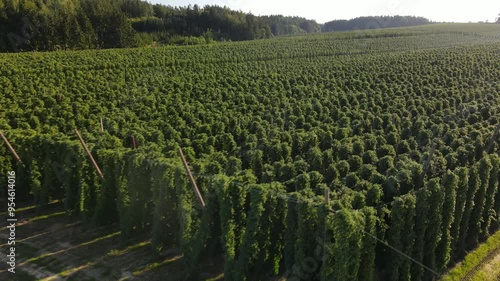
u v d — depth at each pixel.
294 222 16.80
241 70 62.34
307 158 26.36
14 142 25.70
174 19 143.50
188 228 18.45
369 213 15.70
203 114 35.72
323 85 49.38
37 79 49.94
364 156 24.23
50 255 20.77
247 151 26.33
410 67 58.66
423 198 17.17
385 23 194.50
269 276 18.81
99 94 44.41
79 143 22.64
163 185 19.41
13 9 90.56
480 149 24.44
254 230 16.95
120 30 102.25
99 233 22.66
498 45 78.31
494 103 37.31
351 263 14.99
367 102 40.34
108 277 19.14
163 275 19.25
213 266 19.81
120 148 24.16
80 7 108.81
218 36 141.88
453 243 19.55
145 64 64.50
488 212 21.52
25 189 25.59
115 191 22.33
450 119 33.44
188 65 67.25
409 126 31.31
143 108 38.66
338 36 115.62
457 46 84.81
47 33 88.50
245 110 38.78
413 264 17.53
